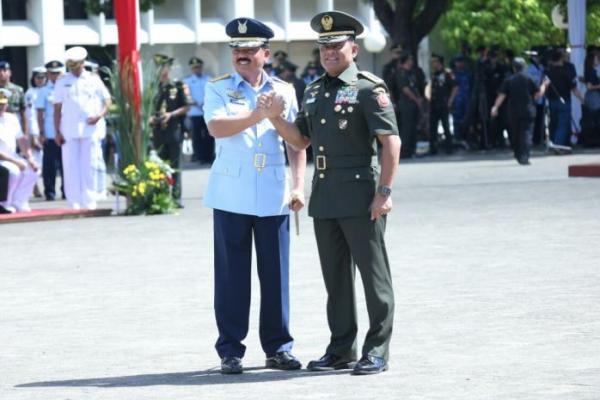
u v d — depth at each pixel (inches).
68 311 581.3
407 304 561.0
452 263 679.1
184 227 907.4
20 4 1991.9
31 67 2018.9
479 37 2455.7
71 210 1000.9
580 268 645.9
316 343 489.7
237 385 423.5
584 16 1579.7
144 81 1016.9
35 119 1189.1
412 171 1336.1
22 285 663.8
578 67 1587.1
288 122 451.5
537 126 1673.2
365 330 507.5
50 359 475.8
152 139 1058.1
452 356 450.6
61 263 740.0
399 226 853.2
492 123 1619.1
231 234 455.8
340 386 414.3
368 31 2317.9
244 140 457.1
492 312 534.0
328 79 443.5
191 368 453.1
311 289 613.9
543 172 1255.5
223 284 454.9
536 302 553.3
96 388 422.9
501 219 870.4
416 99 1541.6
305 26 2336.4
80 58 1019.9
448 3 1678.2
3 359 478.6
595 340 468.1
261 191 455.8
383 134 432.1
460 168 1355.8
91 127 1025.5
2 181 989.2
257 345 500.7
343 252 447.8
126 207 1016.9
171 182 1013.8
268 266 457.1
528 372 418.0
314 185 445.4
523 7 2448.3
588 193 1022.4
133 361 467.5
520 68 1353.3
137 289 636.7
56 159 1219.2
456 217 893.8
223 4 2241.6
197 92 1642.5
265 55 462.0
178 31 2167.8
